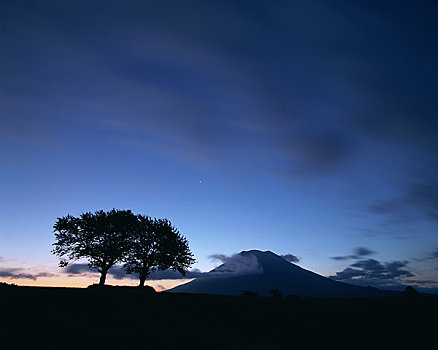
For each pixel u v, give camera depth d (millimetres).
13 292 27000
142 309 26188
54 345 17172
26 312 22359
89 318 22469
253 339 21469
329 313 27641
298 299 33656
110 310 24938
